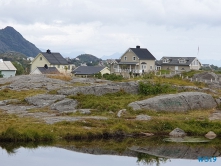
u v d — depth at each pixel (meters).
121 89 45.53
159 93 45.81
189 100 42.03
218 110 43.22
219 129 34.47
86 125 33.31
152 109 39.53
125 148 29.12
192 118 37.03
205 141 31.86
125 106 39.59
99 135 31.70
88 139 31.22
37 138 29.67
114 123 34.12
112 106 39.22
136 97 43.75
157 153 28.03
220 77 71.75
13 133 29.36
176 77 64.62
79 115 37.06
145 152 28.23
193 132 34.09
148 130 33.72
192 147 29.95
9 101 42.75
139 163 25.31
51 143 29.62
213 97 44.81
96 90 44.56
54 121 33.69
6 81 55.97
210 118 38.16
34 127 31.02
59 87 49.97
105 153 27.62
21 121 33.28
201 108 42.62
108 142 30.81
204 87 55.25
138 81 47.88
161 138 32.69
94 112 38.22
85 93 44.22
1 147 28.09
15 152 26.84
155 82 48.16
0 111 38.41
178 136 33.50
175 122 35.25
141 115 36.91
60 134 30.62
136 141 31.44
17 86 51.41
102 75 82.69
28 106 41.25
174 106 40.72
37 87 50.88
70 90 44.50
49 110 39.28
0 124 31.58
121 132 32.66
